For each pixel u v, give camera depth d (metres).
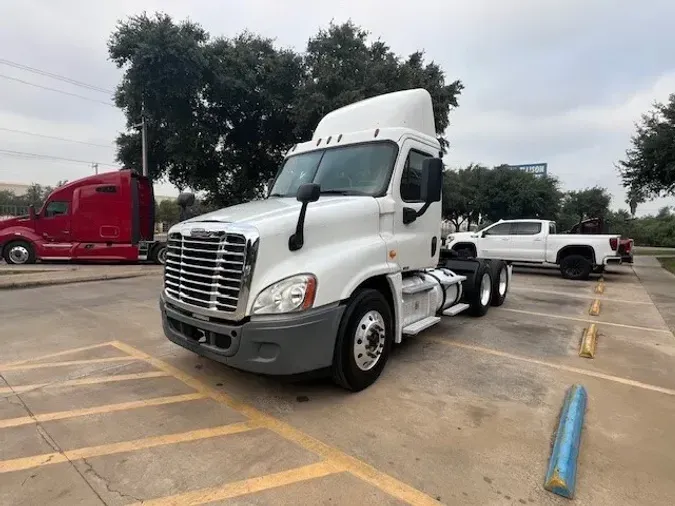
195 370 4.54
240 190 25.69
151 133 23.72
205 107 23.39
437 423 3.43
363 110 5.32
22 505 2.41
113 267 14.06
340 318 3.72
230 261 3.47
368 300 4.04
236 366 3.49
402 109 5.07
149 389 4.05
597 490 2.61
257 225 3.45
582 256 13.67
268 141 25.67
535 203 40.56
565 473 2.63
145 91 20.30
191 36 20.11
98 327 6.36
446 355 5.23
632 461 2.94
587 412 3.68
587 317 7.62
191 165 23.56
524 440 3.18
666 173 18.33
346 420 3.47
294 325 3.39
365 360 4.07
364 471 2.77
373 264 4.13
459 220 50.62
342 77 20.16
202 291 3.65
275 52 23.25
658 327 6.88
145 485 2.60
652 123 18.62
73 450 2.98
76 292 9.45
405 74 20.09
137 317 7.03
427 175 4.30
